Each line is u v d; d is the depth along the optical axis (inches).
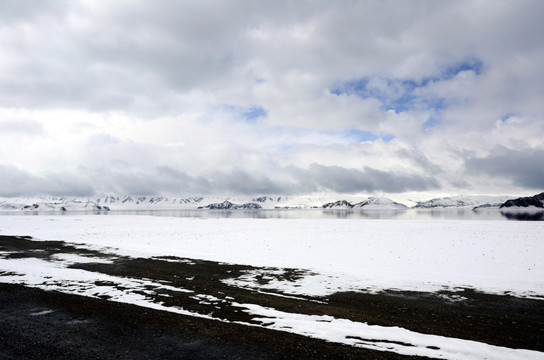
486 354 265.9
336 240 1102.4
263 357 256.1
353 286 509.7
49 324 328.5
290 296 451.5
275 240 1119.6
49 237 1251.8
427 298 446.0
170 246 986.1
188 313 366.0
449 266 661.9
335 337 300.5
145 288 481.4
